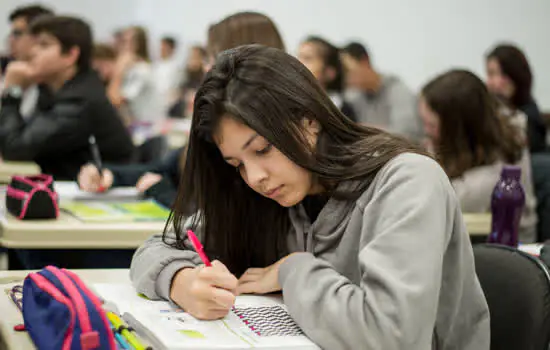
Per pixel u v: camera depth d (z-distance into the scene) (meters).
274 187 1.08
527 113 3.69
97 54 4.87
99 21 8.04
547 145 3.85
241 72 1.05
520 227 2.38
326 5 6.70
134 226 1.76
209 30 1.83
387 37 6.28
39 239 1.70
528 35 5.55
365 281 0.99
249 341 0.95
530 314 1.19
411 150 1.13
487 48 5.73
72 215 1.87
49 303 0.88
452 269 1.10
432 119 2.28
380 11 6.30
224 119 1.05
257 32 1.77
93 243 1.72
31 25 2.83
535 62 5.54
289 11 7.01
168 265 1.16
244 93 1.04
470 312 1.14
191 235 1.16
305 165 1.07
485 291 1.29
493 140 2.27
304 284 1.04
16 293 1.12
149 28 8.23
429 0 5.98
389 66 6.29
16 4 7.28
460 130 2.25
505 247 1.31
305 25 6.88
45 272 0.93
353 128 1.16
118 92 5.92
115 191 2.19
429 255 0.98
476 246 1.36
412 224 1.00
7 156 2.83
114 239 1.73
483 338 1.15
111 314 0.99
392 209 1.03
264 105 1.03
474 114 2.24
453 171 2.25
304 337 0.99
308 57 3.31
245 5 7.39
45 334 0.86
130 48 6.27
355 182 1.14
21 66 2.91
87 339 0.83
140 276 1.19
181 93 6.63
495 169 2.26
